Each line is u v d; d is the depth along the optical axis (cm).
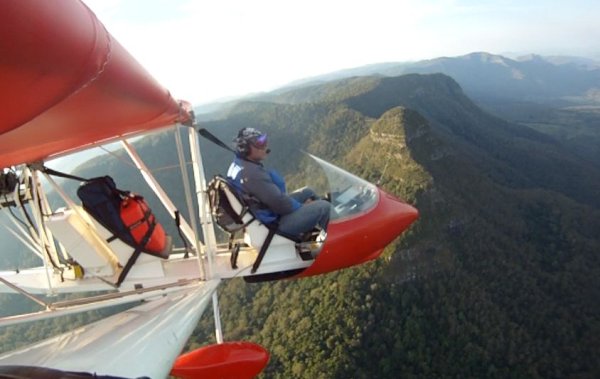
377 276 6988
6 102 255
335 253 777
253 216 734
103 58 310
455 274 7562
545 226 10925
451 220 8388
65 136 399
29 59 234
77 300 700
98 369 422
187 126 679
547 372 6512
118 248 709
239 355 872
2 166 452
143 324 564
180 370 852
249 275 771
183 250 830
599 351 7012
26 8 220
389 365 6019
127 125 495
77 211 704
